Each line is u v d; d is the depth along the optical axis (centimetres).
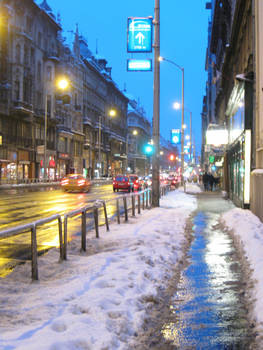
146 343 407
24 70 5309
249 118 1709
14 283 583
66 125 7012
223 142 2845
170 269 719
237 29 2434
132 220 1409
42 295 510
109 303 481
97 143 9088
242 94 1845
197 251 893
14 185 4391
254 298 530
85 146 8150
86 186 3578
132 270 641
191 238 1066
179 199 2533
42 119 5841
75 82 7462
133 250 819
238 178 2006
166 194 3094
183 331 443
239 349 397
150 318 475
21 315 435
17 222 1324
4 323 410
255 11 1634
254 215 1416
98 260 723
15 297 504
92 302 474
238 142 1995
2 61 4875
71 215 782
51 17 6081
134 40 1825
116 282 570
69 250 852
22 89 5191
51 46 6300
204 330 446
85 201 2342
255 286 578
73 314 441
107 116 10200
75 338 365
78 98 7712
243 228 1068
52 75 6131
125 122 12488
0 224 1270
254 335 430
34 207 1914
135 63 1850
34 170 5691
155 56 1859
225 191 2931
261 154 1504
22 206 1969
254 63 1678
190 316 490
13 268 684
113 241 929
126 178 3750
